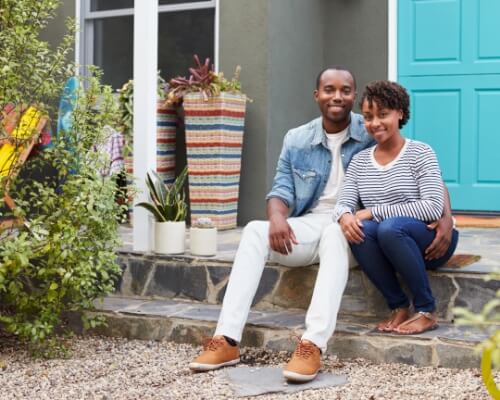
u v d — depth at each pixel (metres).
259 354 3.52
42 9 3.63
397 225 3.23
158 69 6.04
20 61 3.59
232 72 5.61
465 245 4.47
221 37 5.64
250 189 5.61
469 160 5.85
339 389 3.03
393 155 3.44
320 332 3.13
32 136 3.74
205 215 5.40
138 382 3.19
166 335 3.79
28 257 3.45
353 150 3.64
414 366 3.29
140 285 4.20
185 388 3.09
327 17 6.11
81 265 3.50
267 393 3.00
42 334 3.51
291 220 3.59
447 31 5.86
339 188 3.67
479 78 5.80
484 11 5.78
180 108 5.80
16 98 3.58
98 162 3.68
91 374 3.33
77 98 3.74
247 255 3.41
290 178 3.74
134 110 4.22
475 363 3.22
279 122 5.66
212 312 3.85
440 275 3.56
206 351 3.32
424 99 5.95
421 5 5.91
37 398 3.02
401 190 3.38
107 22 6.16
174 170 5.83
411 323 3.36
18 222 3.73
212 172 5.35
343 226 3.29
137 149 4.23
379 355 3.35
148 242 4.22
